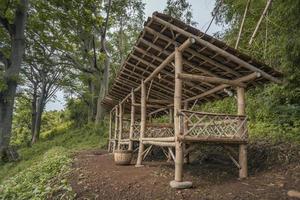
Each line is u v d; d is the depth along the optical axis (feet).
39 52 87.56
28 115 134.00
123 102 45.34
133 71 31.27
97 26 81.20
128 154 32.14
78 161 37.42
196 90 32.42
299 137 27.22
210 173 25.21
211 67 25.30
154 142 27.25
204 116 22.58
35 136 112.78
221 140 22.45
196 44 21.98
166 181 22.31
